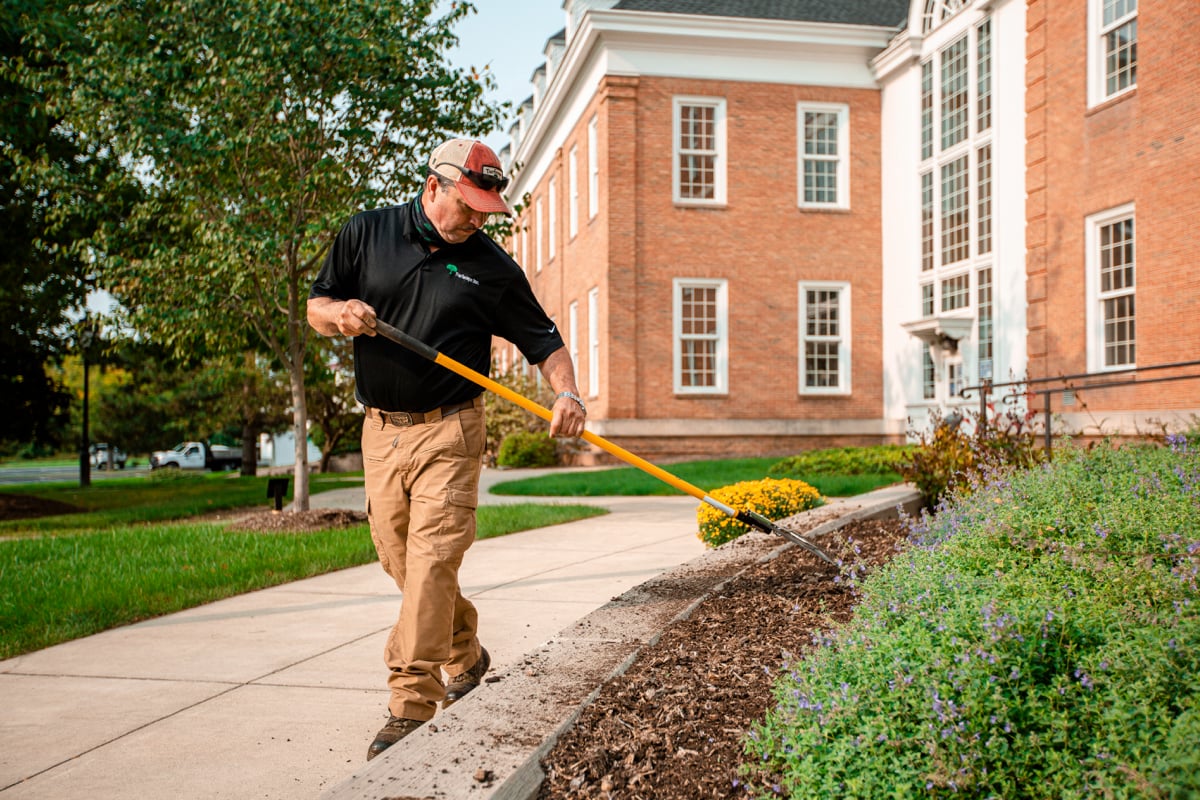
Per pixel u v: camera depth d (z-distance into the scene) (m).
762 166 21.75
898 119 21.36
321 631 5.13
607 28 20.95
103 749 3.29
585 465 22.56
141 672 4.32
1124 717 2.17
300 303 10.47
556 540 8.73
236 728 3.51
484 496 15.24
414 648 3.18
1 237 13.66
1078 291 14.88
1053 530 4.41
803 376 21.84
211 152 9.28
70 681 4.18
